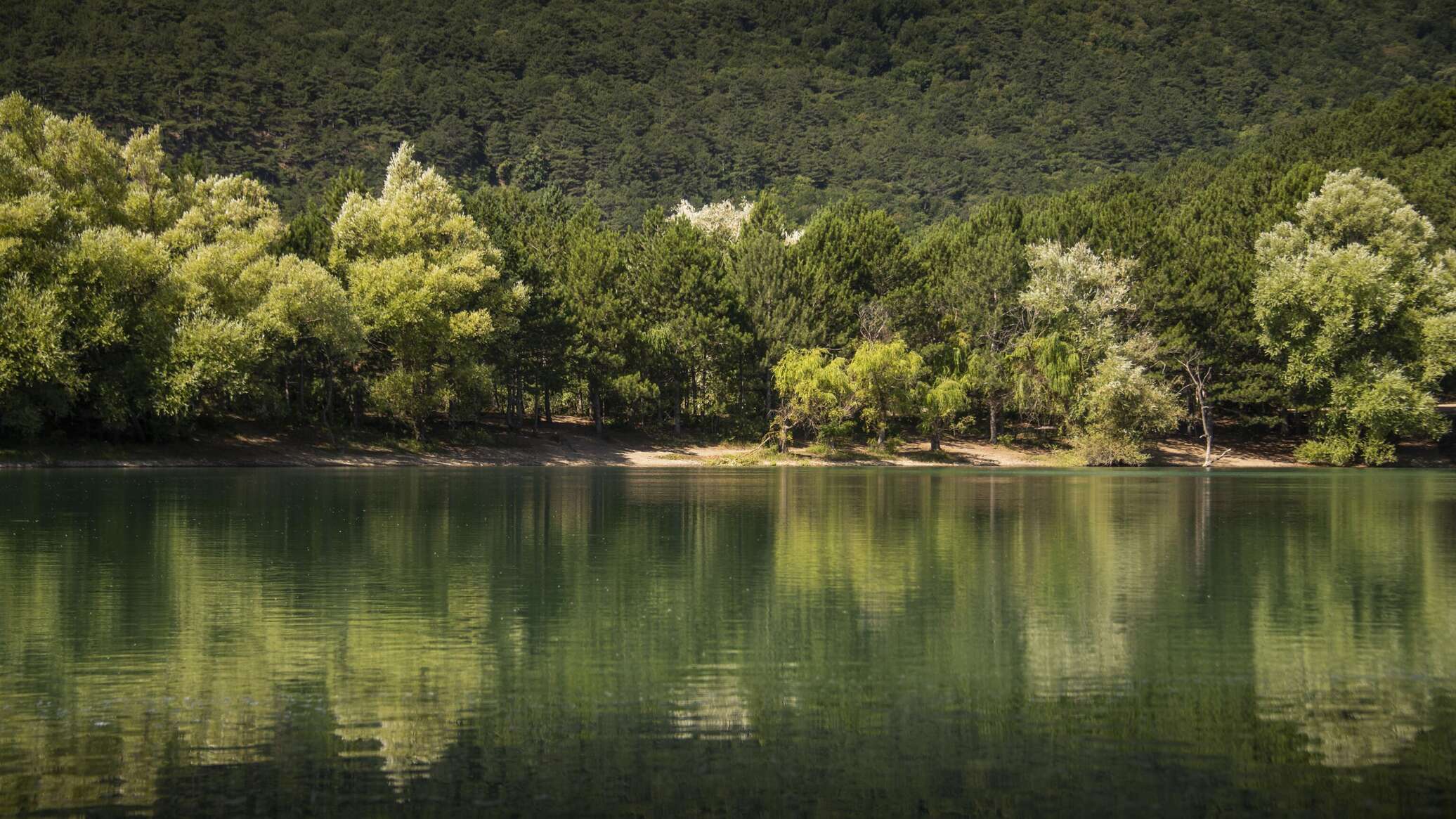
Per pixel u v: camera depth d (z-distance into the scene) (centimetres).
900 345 10344
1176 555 3966
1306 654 2481
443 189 9906
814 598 3098
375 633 2622
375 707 2069
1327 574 3553
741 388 11412
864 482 8025
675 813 1617
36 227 7506
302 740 1891
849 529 4728
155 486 6562
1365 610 2961
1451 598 3127
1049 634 2658
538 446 10538
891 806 1639
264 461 9056
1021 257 11294
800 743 1892
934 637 2634
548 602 3008
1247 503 6178
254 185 10762
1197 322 11069
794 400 10525
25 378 7331
